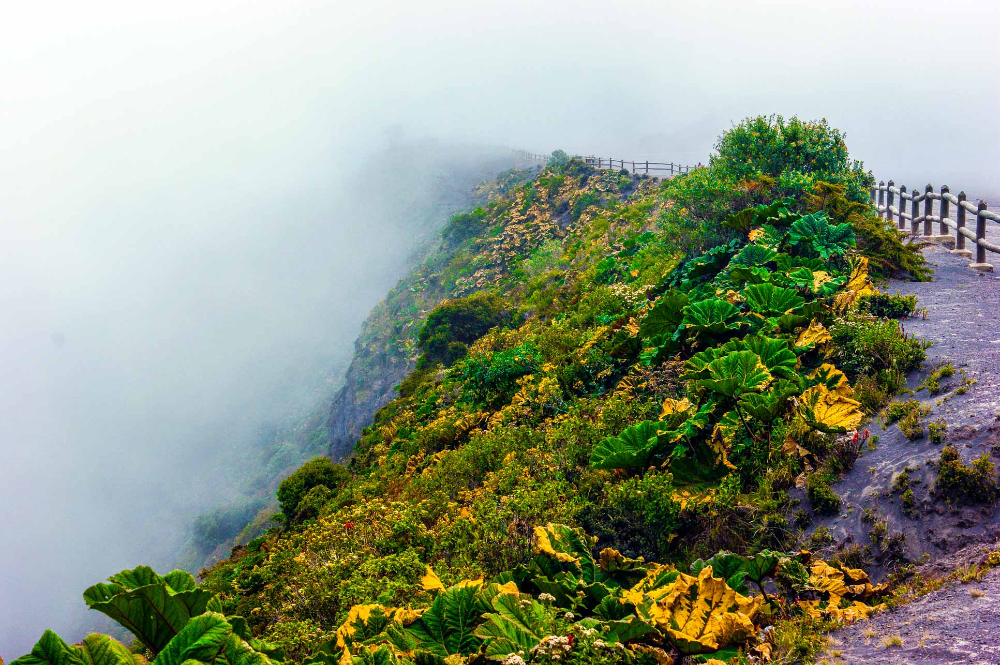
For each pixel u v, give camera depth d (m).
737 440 6.58
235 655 3.06
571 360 12.57
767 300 8.71
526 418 11.58
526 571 5.16
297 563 7.57
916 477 5.02
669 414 7.16
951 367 6.36
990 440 4.97
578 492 7.23
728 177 14.91
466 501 8.99
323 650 4.57
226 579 13.09
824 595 4.45
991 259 11.70
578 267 30.20
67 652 2.94
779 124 15.92
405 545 7.42
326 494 20.38
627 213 35.72
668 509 6.05
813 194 12.88
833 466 5.65
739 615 3.95
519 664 3.51
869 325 7.52
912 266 10.50
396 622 4.45
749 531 5.54
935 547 4.55
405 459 16.05
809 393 6.32
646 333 10.04
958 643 3.29
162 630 3.40
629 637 3.98
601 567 5.33
